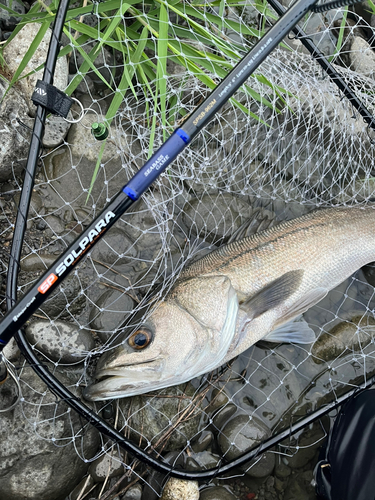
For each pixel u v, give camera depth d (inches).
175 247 17.7
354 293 18.5
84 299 16.3
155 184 17.4
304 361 17.4
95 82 18.3
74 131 17.1
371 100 18.6
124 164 17.1
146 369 13.7
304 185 19.0
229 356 15.5
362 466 14.8
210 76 17.2
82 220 17.0
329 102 18.2
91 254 16.7
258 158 18.8
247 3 17.9
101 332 15.8
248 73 11.3
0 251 15.9
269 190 18.8
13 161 15.8
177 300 14.5
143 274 17.2
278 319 16.2
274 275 16.1
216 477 15.6
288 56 18.4
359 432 15.5
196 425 15.8
